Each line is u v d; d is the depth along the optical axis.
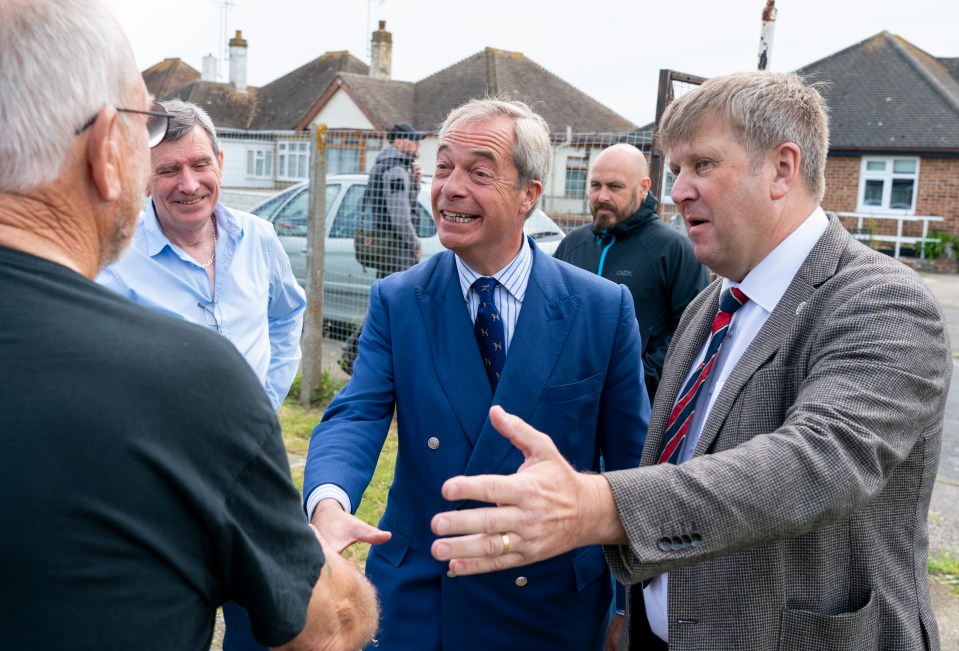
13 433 0.87
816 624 1.42
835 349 1.39
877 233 22.47
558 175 6.35
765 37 7.05
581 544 1.15
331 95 30.30
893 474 1.46
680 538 1.17
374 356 2.08
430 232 6.61
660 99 4.90
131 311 1.00
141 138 1.12
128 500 0.89
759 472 1.21
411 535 2.01
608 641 2.27
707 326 1.79
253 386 1.04
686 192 1.59
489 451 1.92
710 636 1.47
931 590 3.62
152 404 0.92
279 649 1.17
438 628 1.96
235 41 35.94
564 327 2.03
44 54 0.96
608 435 2.16
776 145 1.53
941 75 25.97
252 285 2.67
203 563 0.98
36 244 0.99
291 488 1.08
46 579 0.86
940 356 1.39
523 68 31.61
